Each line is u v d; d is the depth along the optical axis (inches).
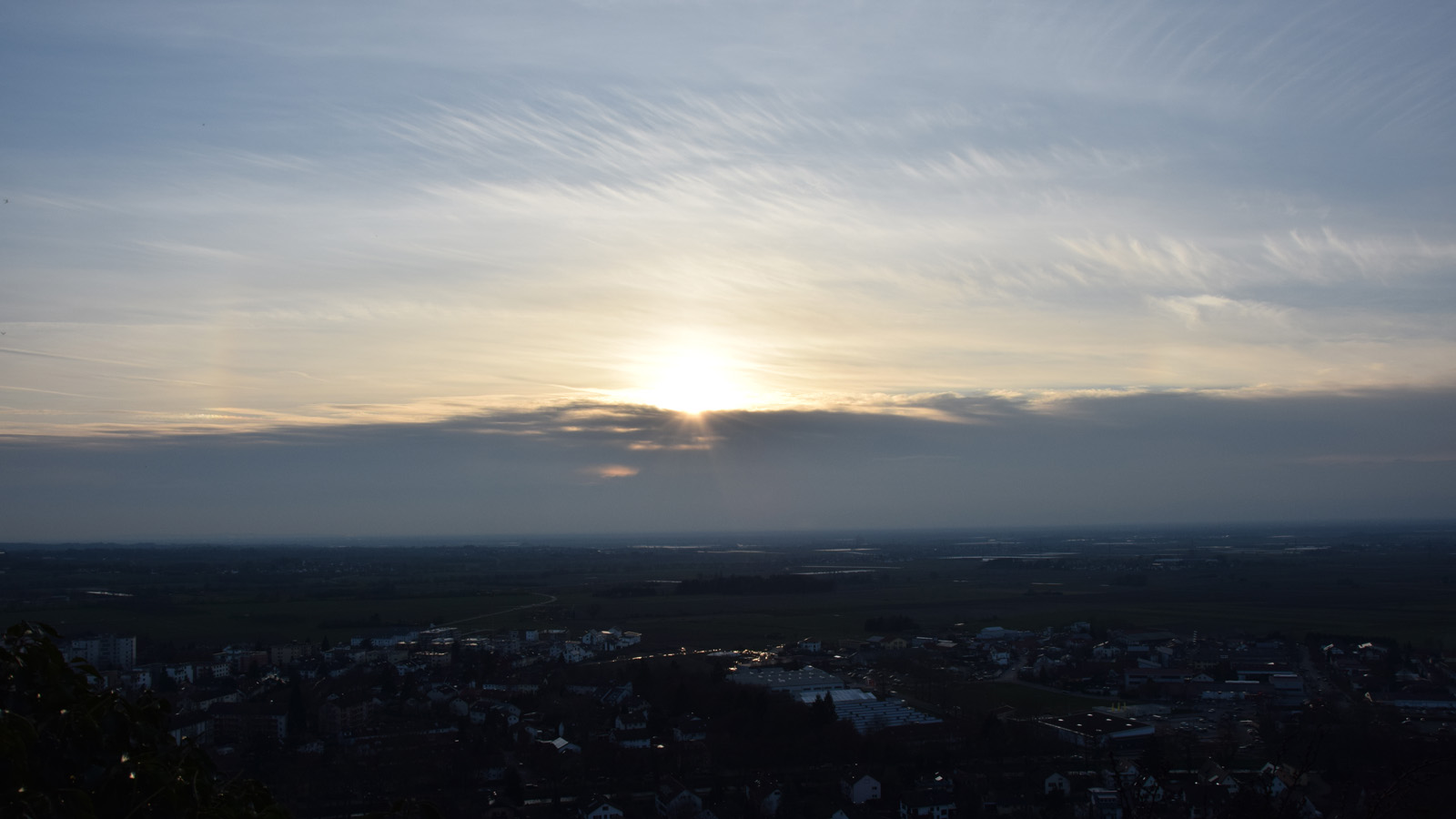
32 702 621.3
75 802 577.0
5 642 636.7
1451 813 1354.6
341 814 3196.4
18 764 554.9
